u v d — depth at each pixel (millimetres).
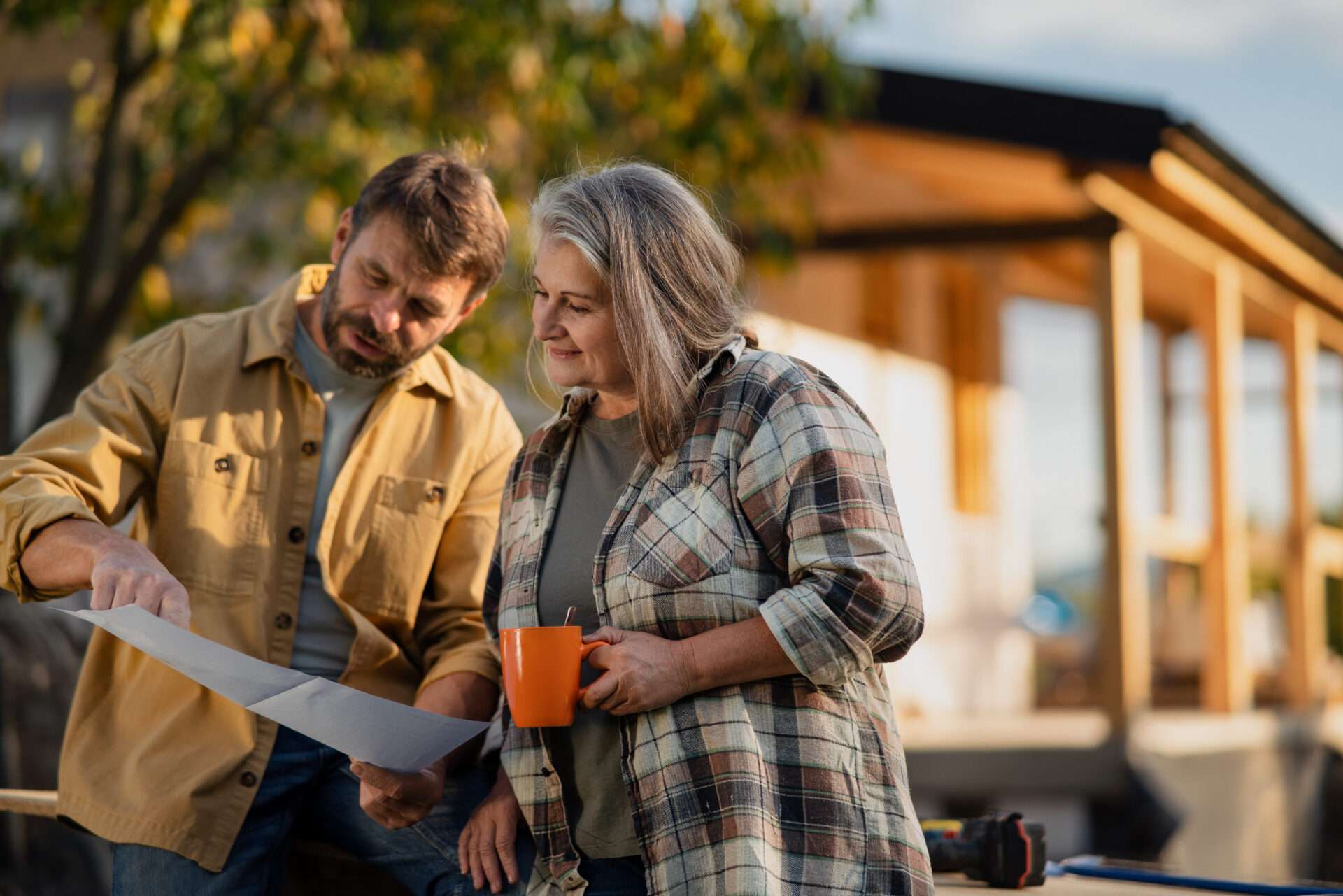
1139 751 7012
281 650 2332
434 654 2479
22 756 4023
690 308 1926
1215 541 8766
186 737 2266
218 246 6867
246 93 5219
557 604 1995
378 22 5234
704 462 1878
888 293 9430
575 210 1926
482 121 5598
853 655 1788
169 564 2303
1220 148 6762
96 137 5730
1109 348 7254
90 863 4191
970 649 9727
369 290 2322
